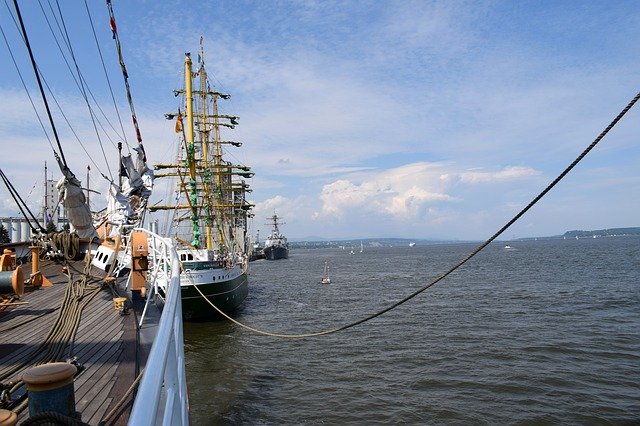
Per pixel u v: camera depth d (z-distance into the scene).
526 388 19.30
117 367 7.22
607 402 17.66
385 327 32.28
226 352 26.45
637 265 79.94
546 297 45.03
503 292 50.03
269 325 34.84
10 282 8.77
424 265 109.19
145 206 21.86
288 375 21.98
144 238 13.36
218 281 34.38
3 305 10.96
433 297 47.81
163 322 3.59
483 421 16.31
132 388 5.94
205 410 17.83
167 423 3.04
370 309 41.53
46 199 29.14
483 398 18.38
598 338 27.48
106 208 23.36
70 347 8.12
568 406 17.38
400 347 26.62
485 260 118.19
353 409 17.67
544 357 23.78
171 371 3.79
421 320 34.50
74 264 19.48
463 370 21.98
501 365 22.59
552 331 29.67
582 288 51.44
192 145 44.19
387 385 20.23
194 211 42.62
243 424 16.55
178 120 35.03
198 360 24.94
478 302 43.06
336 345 27.50
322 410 17.66
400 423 16.39
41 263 19.72
